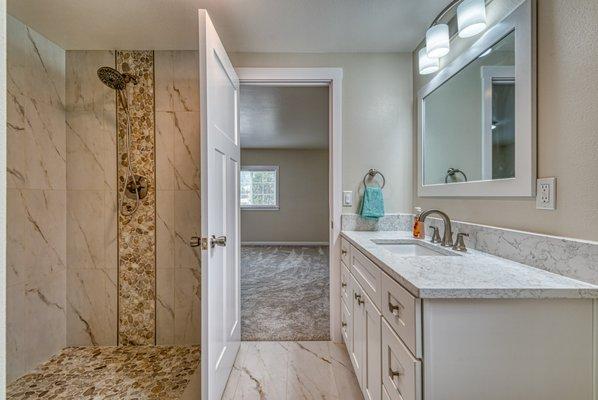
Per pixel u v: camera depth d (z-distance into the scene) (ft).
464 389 2.74
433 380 2.72
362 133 7.13
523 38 3.62
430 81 6.15
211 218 4.65
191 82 6.84
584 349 2.74
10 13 5.40
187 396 5.19
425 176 6.47
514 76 3.81
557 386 2.74
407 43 6.66
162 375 5.79
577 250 2.93
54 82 6.48
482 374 2.73
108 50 6.78
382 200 6.94
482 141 4.51
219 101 5.18
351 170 7.14
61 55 6.65
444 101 5.67
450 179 5.46
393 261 3.73
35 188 6.07
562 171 3.17
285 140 18.47
